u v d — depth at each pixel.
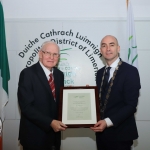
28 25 2.39
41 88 1.71
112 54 1.75
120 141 1.64
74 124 1.65
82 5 2.41
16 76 2.39
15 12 2.43
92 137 2.37
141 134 2.36
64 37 2.38
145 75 2.37
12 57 2.39
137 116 2.37
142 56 2.38
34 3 2.42
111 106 1.68
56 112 1.78
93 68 2.37
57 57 1.83
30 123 1.71
